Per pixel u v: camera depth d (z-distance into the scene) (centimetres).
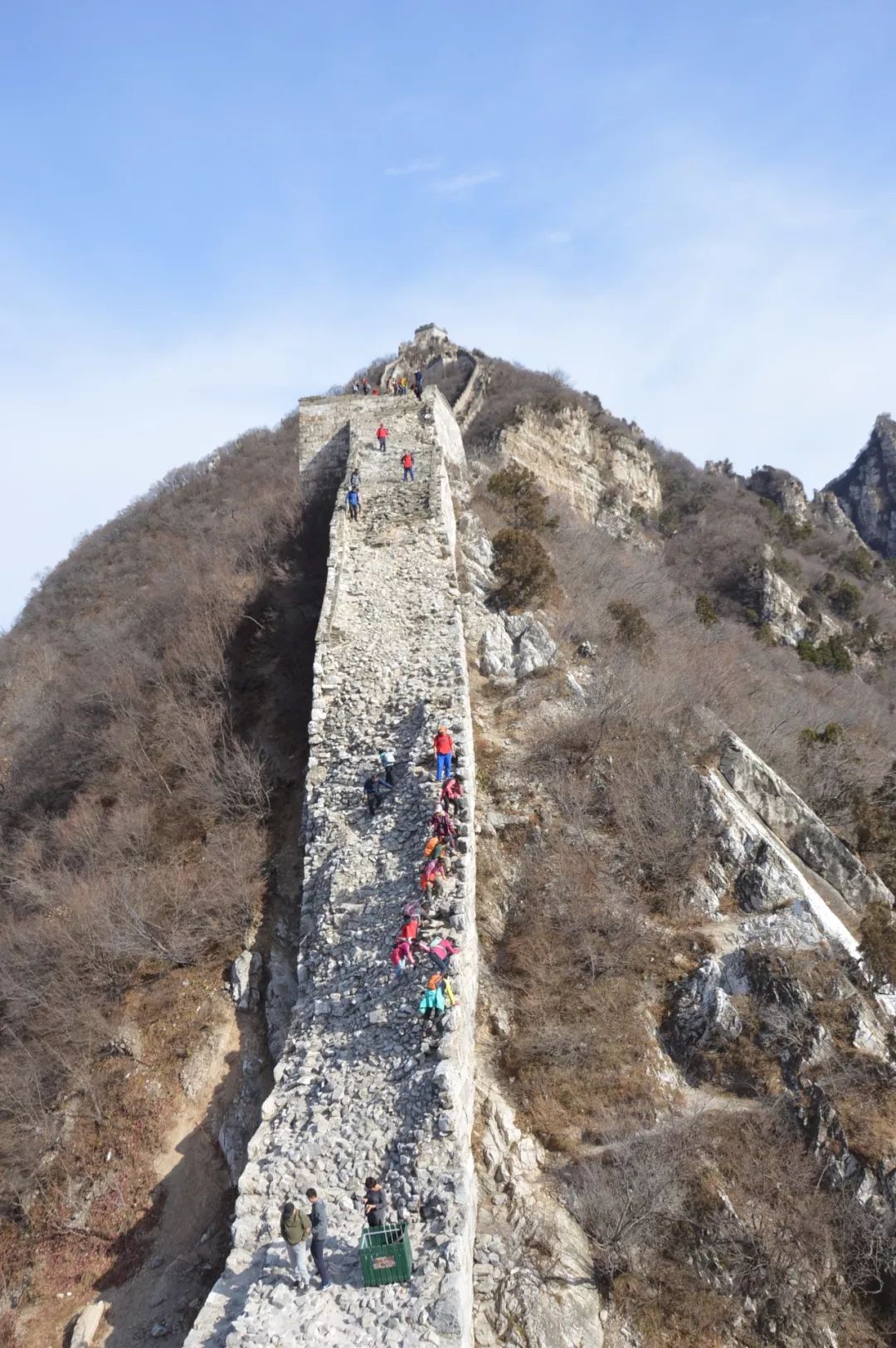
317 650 2328
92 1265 1542
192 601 3025
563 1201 1508
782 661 4488
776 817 2500
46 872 2311
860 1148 1656
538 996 1841
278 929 1961
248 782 2253
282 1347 1012
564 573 3422
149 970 1934
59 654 4028
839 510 8581
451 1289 1048
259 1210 1235
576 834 2188
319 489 3475
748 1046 1831
